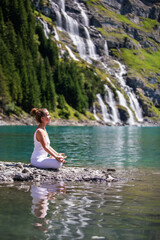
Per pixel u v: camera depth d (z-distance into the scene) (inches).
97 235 140.4
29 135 1320.1
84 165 469.7
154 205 207.9
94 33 7293.3
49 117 365.7
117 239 135.5
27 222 156.5
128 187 284.8
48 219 163.5
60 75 4832.7
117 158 580.1
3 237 132.8
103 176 339.3
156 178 348.5
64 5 7367.1
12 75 3617.1
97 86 5354.3
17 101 3676.2
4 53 3693.4
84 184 296.0
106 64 6840.6
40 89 4138.8
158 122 5890.8
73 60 5959.6
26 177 310.2
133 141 1152.2
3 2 5088.6
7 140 992.2
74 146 831.7
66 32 6653.5
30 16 5374.0
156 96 6870.1
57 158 357.4
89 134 1627.7
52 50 5196.9
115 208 196.4
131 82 6471.5
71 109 4547.2
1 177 311.4
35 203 202.4
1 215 168.6
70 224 156.3
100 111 5123.0
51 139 1106.1
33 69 4234.7
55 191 253.6
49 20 6569.9
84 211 185.5
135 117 5580.7
